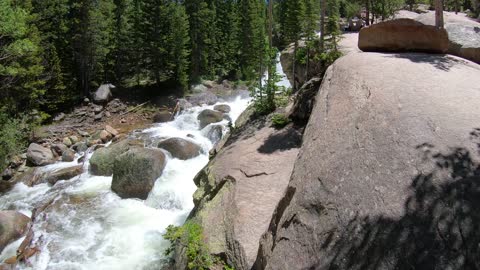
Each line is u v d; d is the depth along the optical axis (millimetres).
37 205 15148
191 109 29188
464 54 14641
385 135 6066
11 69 19062
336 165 5934
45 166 19922
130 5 40750
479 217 4277
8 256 11281
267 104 15500
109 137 24359
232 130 15547
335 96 8352
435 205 4570
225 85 42188
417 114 6336
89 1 32094
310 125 8195
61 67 31750
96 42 33219
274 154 10859
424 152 5406
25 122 23547
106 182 16500
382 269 4172
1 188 17422
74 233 12188
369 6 34406
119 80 39000
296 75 19906
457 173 4898
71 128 27797
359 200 5086
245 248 7105
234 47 47594
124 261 10602
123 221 13031
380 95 7289
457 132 5668
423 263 4039
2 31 17656
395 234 4422
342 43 21391
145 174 14797
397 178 5137
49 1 31547
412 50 11008
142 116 31031
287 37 24438
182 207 14148
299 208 5625
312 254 4887
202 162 17609
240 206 8398
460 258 3975
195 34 42250
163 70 39281
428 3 49656
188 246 7922
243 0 44188
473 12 34625
